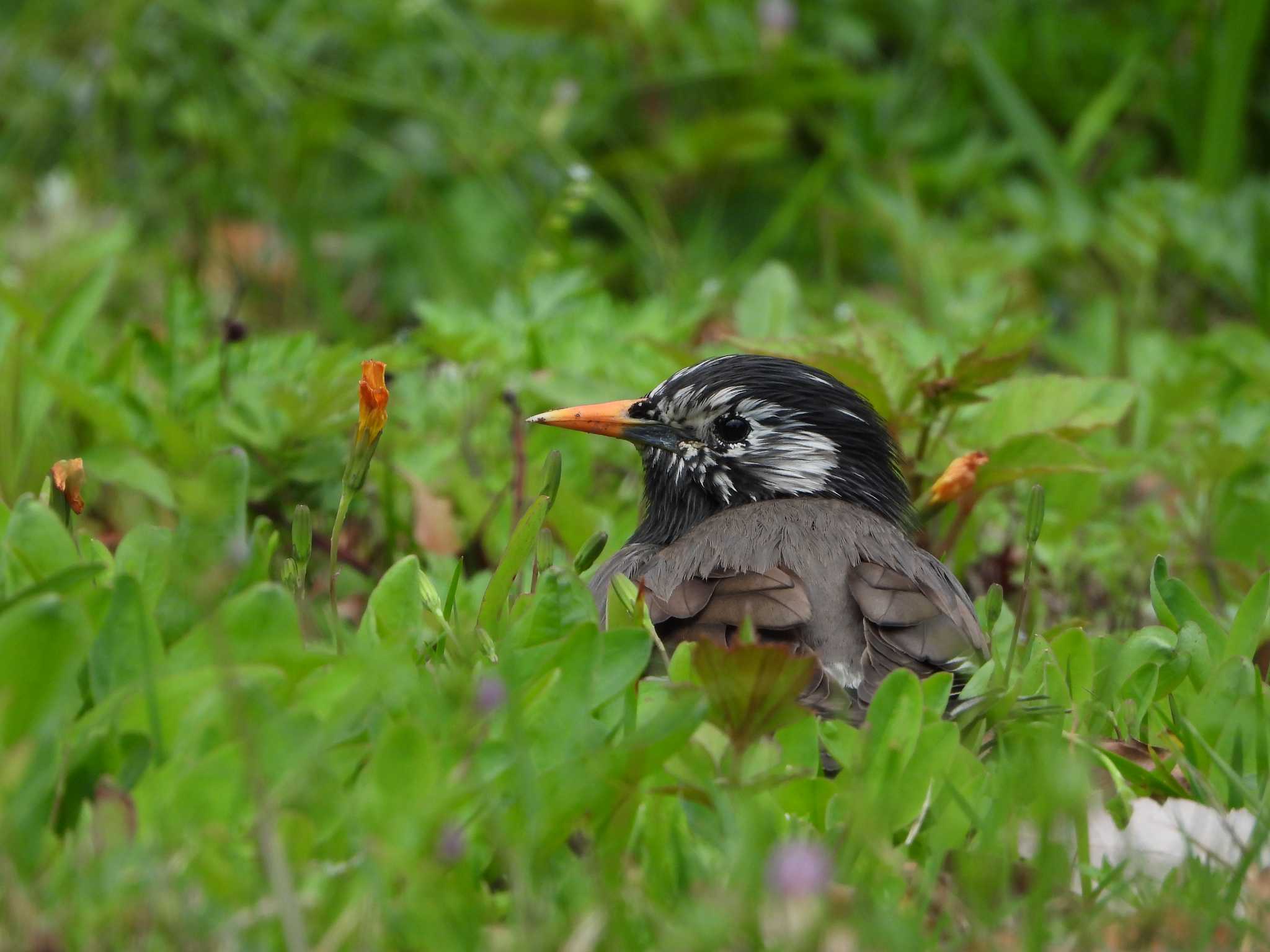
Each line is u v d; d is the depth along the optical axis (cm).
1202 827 636
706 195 1883
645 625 688
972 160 1861
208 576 525
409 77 1781
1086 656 740
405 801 539
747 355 928
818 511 827
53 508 727
